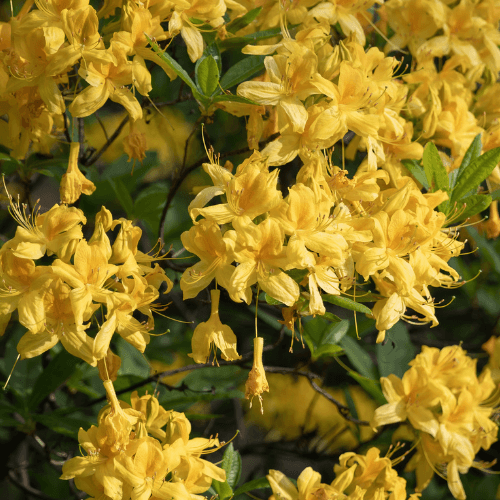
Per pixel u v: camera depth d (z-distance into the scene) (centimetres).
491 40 177
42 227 153
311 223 154
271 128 163
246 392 154
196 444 157
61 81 160
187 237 155
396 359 174
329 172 162
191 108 188
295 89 158
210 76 159
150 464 153
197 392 177
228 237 153
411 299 158
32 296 152
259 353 155
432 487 186
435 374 168
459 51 175
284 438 228
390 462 162
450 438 166
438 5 174
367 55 163
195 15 161
